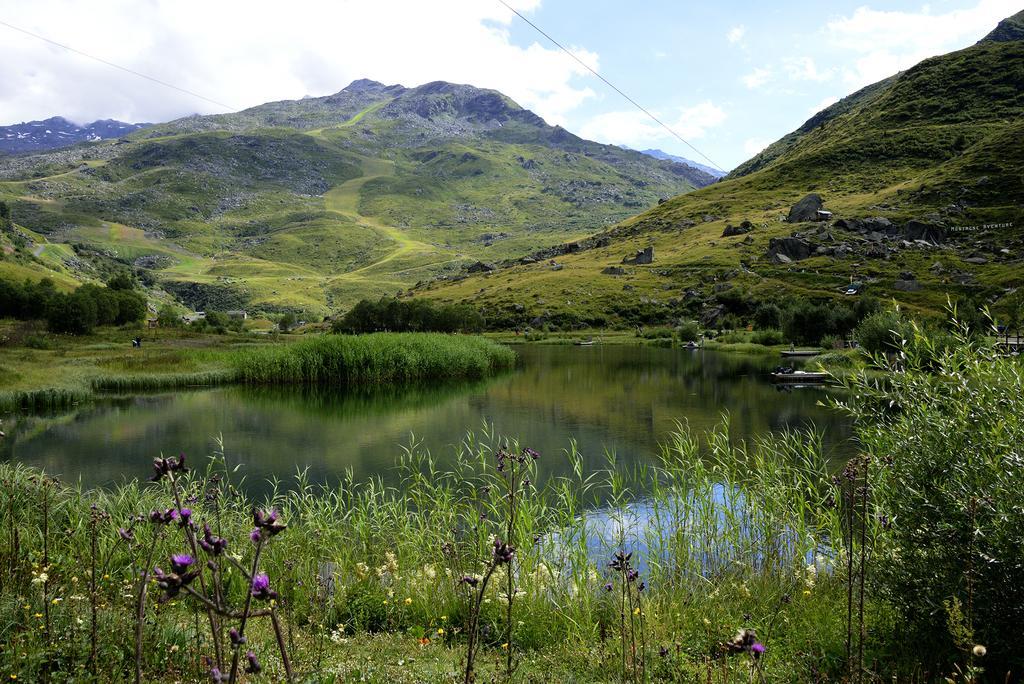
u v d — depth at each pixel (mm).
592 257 180875
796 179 192750
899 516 5785
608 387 41562
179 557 2336
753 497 9828
